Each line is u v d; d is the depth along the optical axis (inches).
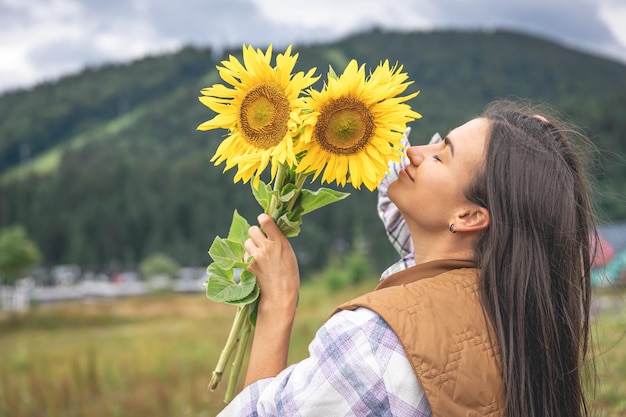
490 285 56.2
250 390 57.4
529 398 54.5
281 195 62.7
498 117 60.7
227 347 64.9
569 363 57.9
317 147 59.2
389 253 2112.5
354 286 924.6
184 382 343.3
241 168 59.4
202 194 4352.9
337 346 52.8
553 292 57.1
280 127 59.3
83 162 6692.9
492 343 54.2
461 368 52.0
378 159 58.6
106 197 4419.3
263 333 60.8
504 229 57.1
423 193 60.7
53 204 4407.0
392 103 58.6
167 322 1325.0
